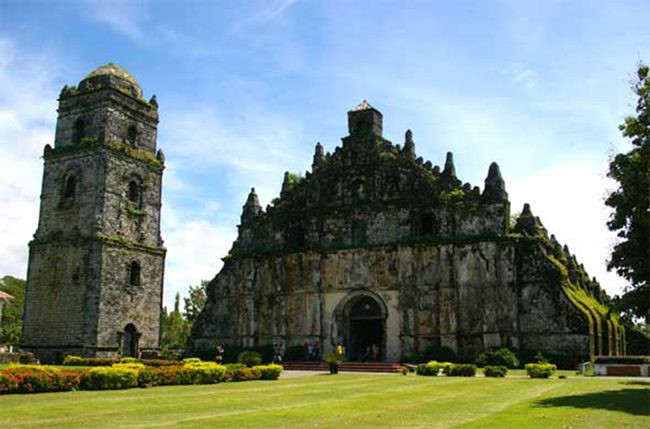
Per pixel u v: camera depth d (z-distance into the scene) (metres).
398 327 54.25
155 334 63.41
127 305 60.53
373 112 60.53
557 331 49.12
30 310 60.81
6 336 94.81
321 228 59.53
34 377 26.39
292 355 56.62
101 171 60.56
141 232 63.69
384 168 58.22
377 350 57.50
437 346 51.41
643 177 25.00
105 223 59.94
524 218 53.16
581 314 48.66
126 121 64.25
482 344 50.53
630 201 25.38
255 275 61.16
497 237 51.66
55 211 62.09
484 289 51.34
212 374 34.53
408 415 19.77
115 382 29.19
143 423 17.69
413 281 53.81
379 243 56.66
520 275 51.25
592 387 30.36
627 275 26.45
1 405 21.81
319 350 56.69
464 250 52.62
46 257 61.25
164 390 28.95
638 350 57.41
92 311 57.47
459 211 54.25
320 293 57.81
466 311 51.56
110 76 63.69
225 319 62.06
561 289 49.66
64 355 57.66
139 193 64.38
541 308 50.03
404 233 55.78
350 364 50.62
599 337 51.34
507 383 34.03
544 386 31.52
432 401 24.30
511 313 50.16
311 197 61.09
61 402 22.92
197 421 18.16
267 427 17.06
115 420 18.23
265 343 59.47
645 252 25.70
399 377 40.12
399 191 57.19
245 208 64.75
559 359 48.31
